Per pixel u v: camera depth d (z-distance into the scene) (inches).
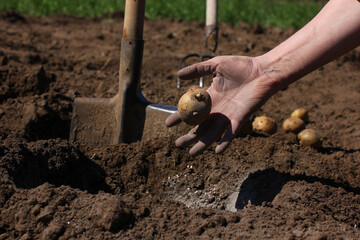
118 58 87.5
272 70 47.9
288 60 47.7
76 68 82.3
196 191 52.5
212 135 47.6
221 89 48.9
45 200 46.0
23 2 148.3
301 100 78.5
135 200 47.9
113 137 56.1
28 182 48.8
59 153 51.4
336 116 71.5
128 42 54.7
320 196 49.7
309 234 44.9
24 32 108.9
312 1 236.1
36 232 44.9
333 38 46.9
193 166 53.5
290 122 61.9
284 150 54.9
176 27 135.3
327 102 78.8
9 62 70.3
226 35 125.3
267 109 72.4
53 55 88.4
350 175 54.1
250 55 103.9
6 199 46.2
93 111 56.5
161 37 117.6
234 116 47.8
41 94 64.0
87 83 70.7
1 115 58.0
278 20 162.2
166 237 45.2
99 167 53.1
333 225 46.0
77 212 45.8
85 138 56.4
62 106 60.4
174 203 48.1
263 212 47.2
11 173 47.9
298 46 47.6
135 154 54.1
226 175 52.6
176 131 55.1
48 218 45.1
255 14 167.2
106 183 52.2
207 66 48.6
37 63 80.9
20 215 45.3
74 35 113.3
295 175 52.4
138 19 54.5
